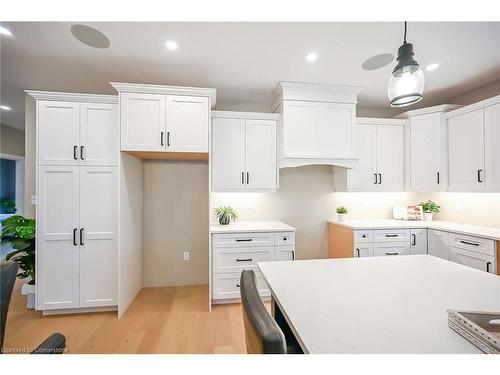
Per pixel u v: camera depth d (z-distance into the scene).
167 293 2.81
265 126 2.82
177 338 1.95
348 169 3.01
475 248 2.32
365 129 3.06
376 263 1.39
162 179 3.03
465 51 2.11
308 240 3.28
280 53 2.13
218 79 2.60
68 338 1.93
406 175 3.12
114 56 2.15
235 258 2.54
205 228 3.11
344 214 3.07
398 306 0.88
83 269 2.25
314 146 2.75
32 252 2.36
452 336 0.69
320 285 1.07
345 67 2.38
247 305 0.67
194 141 2.35
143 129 2.27
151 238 3.00
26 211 2.73
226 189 2.75
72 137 2.22
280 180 3.22
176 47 2.03
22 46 2.00
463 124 2.65
